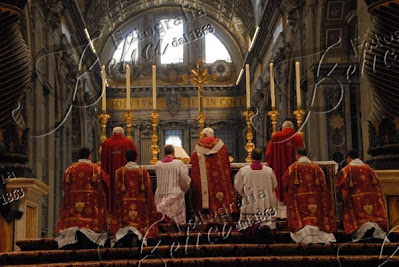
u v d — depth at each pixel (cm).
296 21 2189
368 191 955
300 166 963
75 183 950
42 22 2033
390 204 1170
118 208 954
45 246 952
